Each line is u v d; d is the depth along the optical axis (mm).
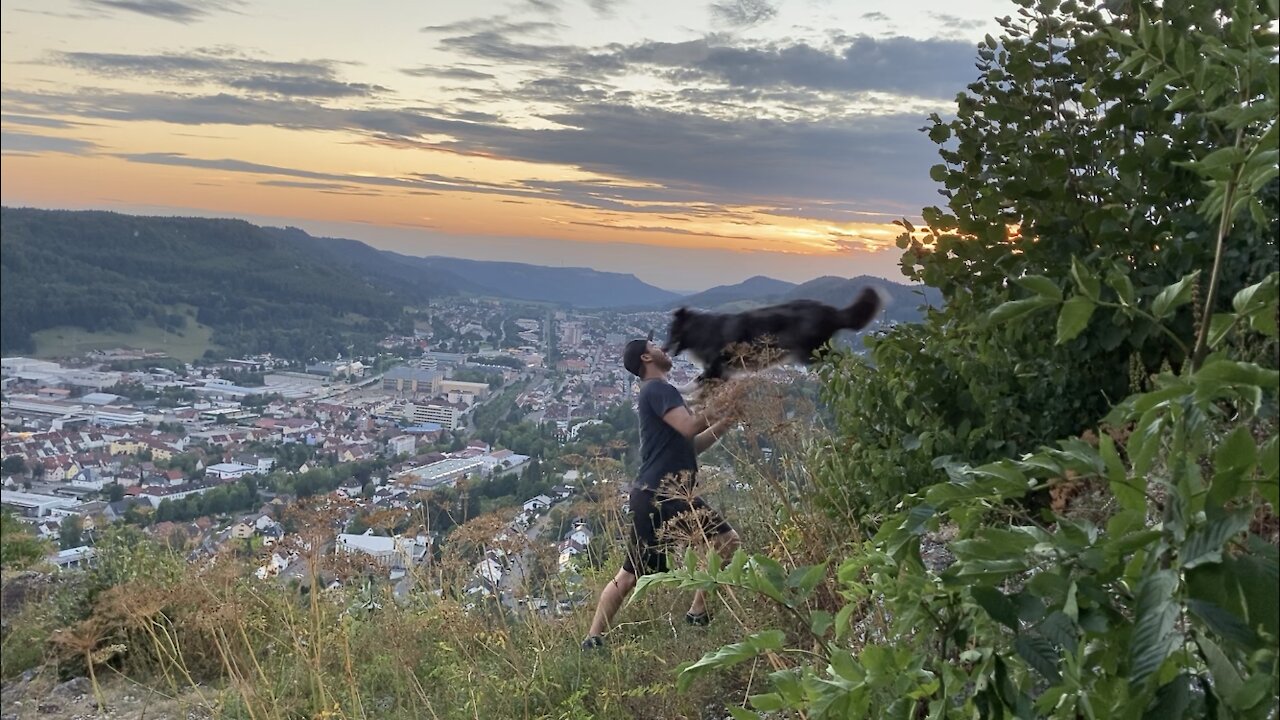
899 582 1993
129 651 6605
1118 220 4320
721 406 4520
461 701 4645
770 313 4785
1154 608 1392
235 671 4961
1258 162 1539
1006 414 4590
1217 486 1410
